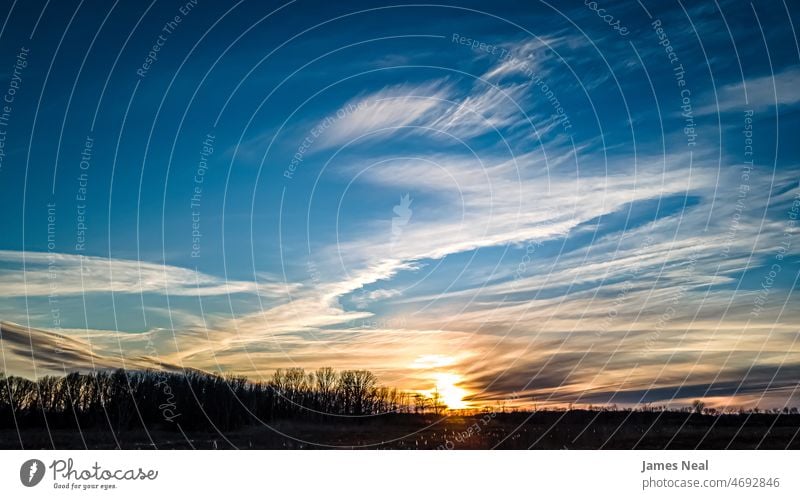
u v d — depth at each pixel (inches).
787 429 631.2
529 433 632.4
